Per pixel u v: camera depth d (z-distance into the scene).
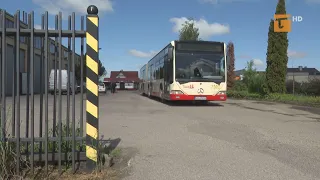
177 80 17.41
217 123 10.63
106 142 7.13
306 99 20.86
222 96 17.72
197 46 17.67
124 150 6.56
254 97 27.05
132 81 101.56
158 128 9.47
